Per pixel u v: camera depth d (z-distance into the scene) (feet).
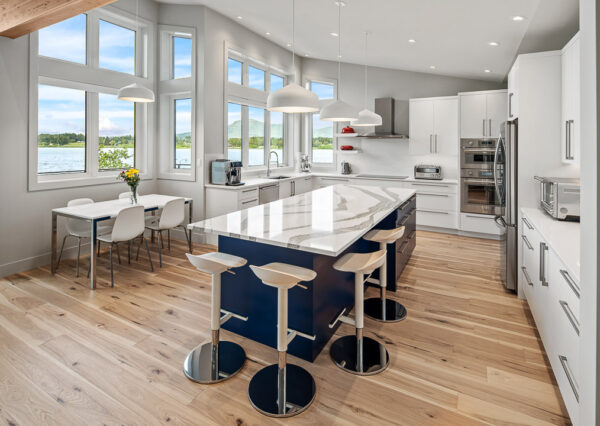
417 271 12.90
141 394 6.31
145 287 11.18
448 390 6.52
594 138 3.87
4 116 11.64
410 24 11.80
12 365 7.06
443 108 18.71
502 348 7.89
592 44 3.85
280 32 17.38
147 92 11.88
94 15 14.12
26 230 12.46
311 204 10.34
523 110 10.09
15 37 11.42
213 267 6.81
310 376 6.80
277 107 8.55
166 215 13.10
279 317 6.39
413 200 13.88
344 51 18.37
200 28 15.71
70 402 6.07
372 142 21.99
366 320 9.22
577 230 7.80
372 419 5.80
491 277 12.32
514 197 10.47
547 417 5.85
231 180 16.22
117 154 15.75
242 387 6.57
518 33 10.90
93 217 10.82
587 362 4.19
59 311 9.41
